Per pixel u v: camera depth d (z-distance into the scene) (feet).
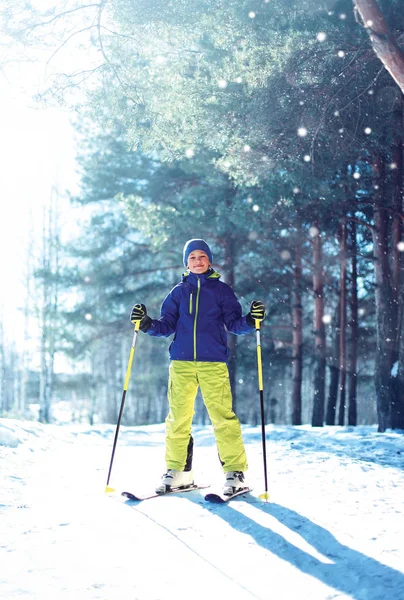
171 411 14.58
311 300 82.48
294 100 30.76
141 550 10.01
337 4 30.60
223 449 14.24
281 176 37.73
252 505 12.94
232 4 28.40
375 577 8.71
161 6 27.61
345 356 57.67
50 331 77.82
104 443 27.04
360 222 42.65
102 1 27.55
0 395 116.88
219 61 31.04
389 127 35.06
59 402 122.21
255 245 60.59
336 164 34.88
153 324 14.76
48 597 7.97
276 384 89.10
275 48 29.12
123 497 13.75
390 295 39.81
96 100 28.81
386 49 21.13
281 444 26.12
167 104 29.84
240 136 31.94
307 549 10.09
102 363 112.68
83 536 10.70
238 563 9.47
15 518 11.82
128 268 74.33
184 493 14.14
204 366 14.35
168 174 65.51
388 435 30.37
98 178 67.72
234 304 14.89
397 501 13.71
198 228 55.62
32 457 19.95
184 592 8.32
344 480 16.47
